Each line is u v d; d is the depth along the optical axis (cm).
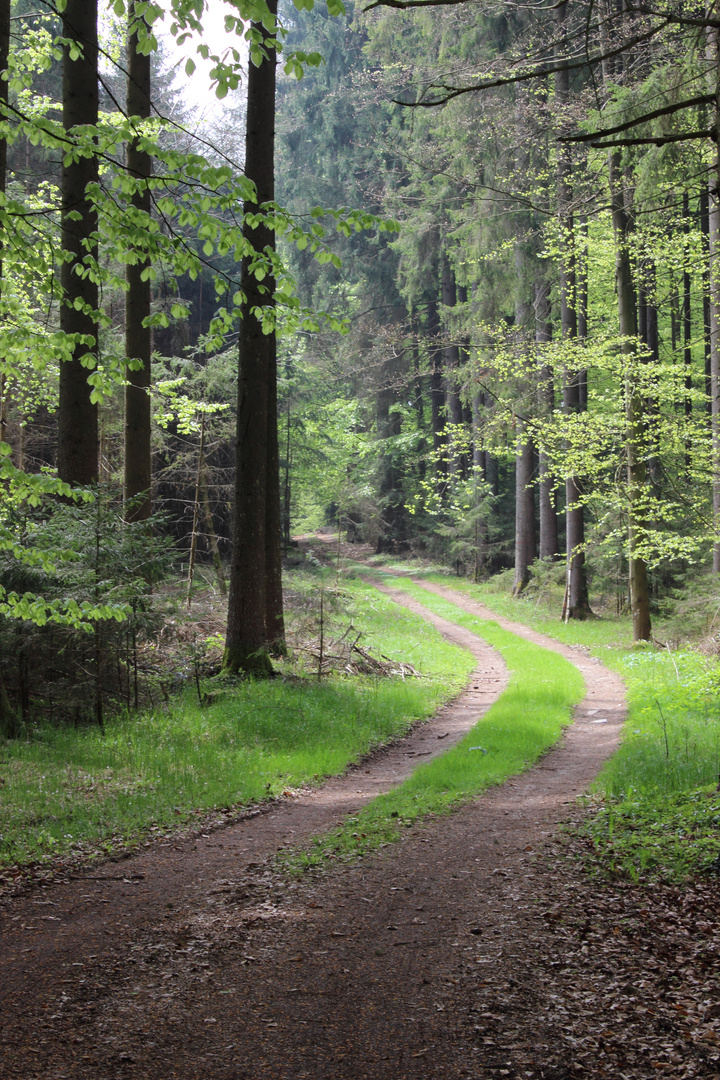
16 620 1082
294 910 532
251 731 1181
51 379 1838
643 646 2064
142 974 428
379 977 428
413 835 731
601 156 1744
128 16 588
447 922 509
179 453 2491
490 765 1030
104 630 1129
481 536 3844
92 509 1114
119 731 1107
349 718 1324
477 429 2425
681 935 473
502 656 2247
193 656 1469
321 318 722
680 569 2569
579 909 521
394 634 2531
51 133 621
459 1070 338
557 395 2909
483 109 2172
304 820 802
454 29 2570
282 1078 329
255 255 684
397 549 4709
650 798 801
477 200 2459
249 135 1500
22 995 400
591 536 2677
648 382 1973
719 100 689
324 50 3784
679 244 1761
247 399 1501
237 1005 394
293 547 3788
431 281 3519
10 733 1050
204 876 610
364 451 4475
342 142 3788
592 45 1305
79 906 538
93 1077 326
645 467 2025
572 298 2388
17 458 2022
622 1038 364
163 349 3241
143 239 654
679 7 1209
